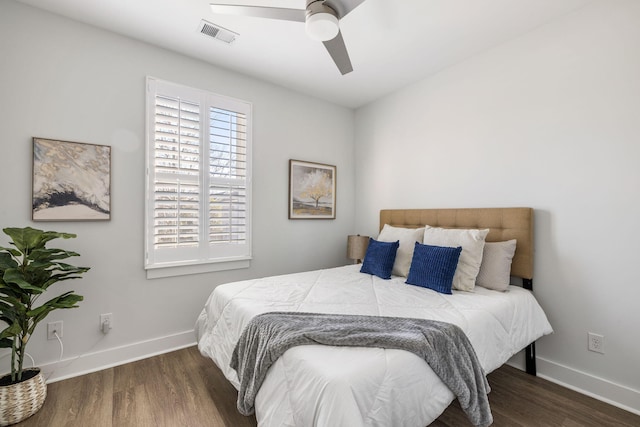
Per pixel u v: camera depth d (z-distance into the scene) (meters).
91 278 2.20
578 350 2.01
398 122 3.31
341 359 1.15
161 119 2.48
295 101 3.33
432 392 1.21
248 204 2.97
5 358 1.93
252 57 2.63
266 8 1.55
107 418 1.68
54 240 2.07
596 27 1.92
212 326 1.98
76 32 2.14
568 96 2.05
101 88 2.23
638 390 1.77
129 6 1.99
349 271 2.77
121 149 2.30
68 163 2.09
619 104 1.84
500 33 2.27
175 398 1.88
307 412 1.05
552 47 2.12
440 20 2.11
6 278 1.52
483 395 1.36
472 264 2.15
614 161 1.86
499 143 2.42
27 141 1.97
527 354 2.22
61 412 1.73
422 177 3.05
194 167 2.64
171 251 2.54
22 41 1.96
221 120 2.80
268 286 2.15
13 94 1.93
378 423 1.04
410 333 1.32
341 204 3.78
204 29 2.24
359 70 2.86
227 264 2.85
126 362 2.33
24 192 1.97
